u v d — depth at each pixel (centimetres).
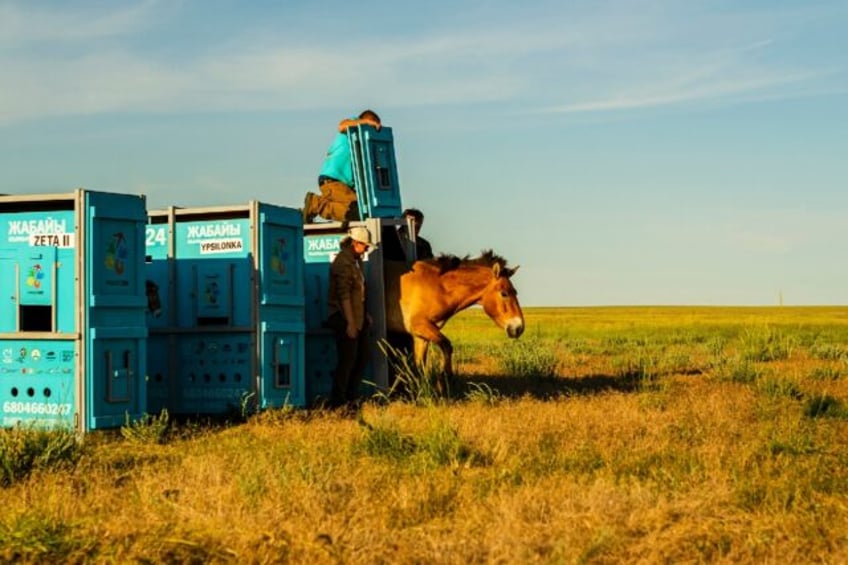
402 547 698
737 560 686
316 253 1652
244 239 1415
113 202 1241
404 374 1625
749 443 1098
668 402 1488
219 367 1423
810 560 687
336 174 1738
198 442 1173
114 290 1246
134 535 720
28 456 989
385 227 1722
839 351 2820
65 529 730
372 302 1602
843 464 1007
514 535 712
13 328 1245
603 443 1102
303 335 1497
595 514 766
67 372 1224
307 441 1138
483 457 1023
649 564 668
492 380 1933
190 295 1441
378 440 1059
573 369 2289
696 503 795
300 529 731
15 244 1245
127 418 1220
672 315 8912
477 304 1648
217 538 714
